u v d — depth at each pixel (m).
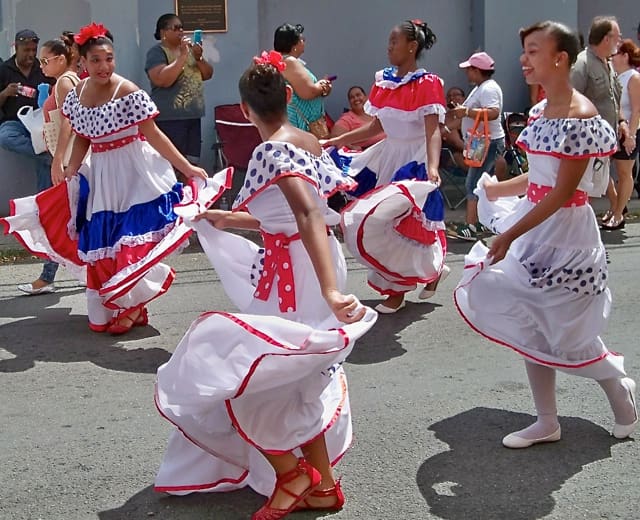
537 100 10.88
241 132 10.08
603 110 8.60
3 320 6.59
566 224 4.00
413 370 5.38
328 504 3.65
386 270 6.22
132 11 10.00
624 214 9.77
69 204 6.16
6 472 4.11
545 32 3.85
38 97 8.70
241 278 3.83
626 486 3.85
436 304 6.82
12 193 9.28
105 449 4.34
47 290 7.32
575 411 4.63
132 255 5.90
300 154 3.40
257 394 3.34
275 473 3.57
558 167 3.91
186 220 3.82
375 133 6.43
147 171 5.96
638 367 5.32
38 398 5.04
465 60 11.59
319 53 11.25
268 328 3.19
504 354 5.64
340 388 3.78
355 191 6.48
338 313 3.16
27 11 9.75
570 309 3.98
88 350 5.88
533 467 4.04
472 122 9.10
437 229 6.32
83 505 3.79
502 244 3.85
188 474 3.75
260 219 3.57
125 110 5.82
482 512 3.66
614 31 8.43
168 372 3.39
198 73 9.20
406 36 6.20
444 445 4.29
